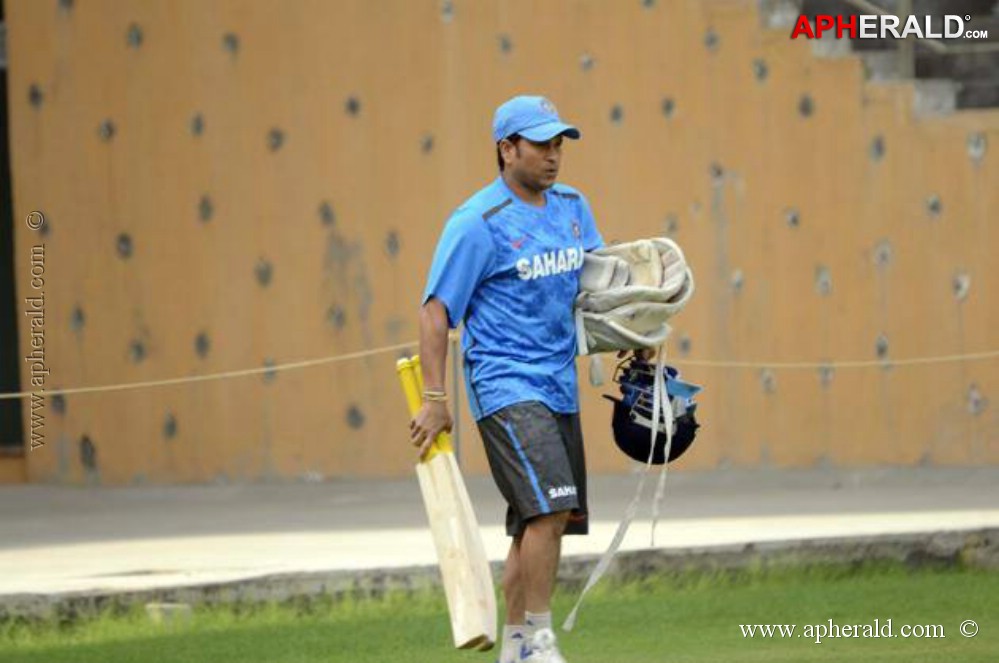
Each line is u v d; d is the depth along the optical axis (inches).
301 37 2193.7
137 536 1766.7
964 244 2123.5
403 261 2186.3
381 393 2187.5
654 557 1486.2
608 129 2164.1
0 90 2444.6
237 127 2202.3
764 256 2151.8
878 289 2135.8
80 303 2235.5
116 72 2222.0
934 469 2123.5
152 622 1369.3
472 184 2177.7
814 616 1338.6
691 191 2160.4
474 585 982.4
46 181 2237.9
